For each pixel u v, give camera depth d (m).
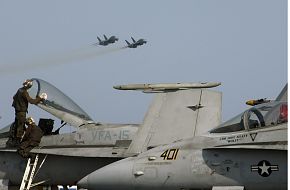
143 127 64.56
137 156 52.84
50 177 66.94
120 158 66.12
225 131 49.81
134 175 51.69
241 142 48.12
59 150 66.94
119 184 52.28
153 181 50.94
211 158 48.94
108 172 52.91
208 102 63.78
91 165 66.75
